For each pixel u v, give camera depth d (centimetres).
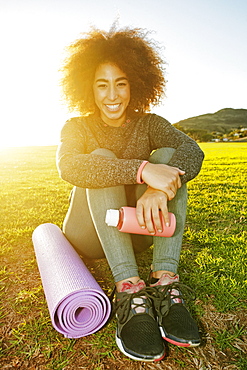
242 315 171
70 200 210
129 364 138
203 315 171
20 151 2830
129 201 198
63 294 141
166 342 151
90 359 140
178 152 171
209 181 715
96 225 161
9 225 332
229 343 148
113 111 198
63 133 191
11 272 221
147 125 209
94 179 152
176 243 164
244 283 197
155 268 162
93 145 195
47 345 148
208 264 228
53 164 1421
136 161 155
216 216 376
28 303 182
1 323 165
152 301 156
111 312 163
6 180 792
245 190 570
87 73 210
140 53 214
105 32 218
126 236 159
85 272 165
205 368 134
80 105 231
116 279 155
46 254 185
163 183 148
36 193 559
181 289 159
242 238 282
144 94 225
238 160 1502
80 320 152
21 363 137
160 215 153
